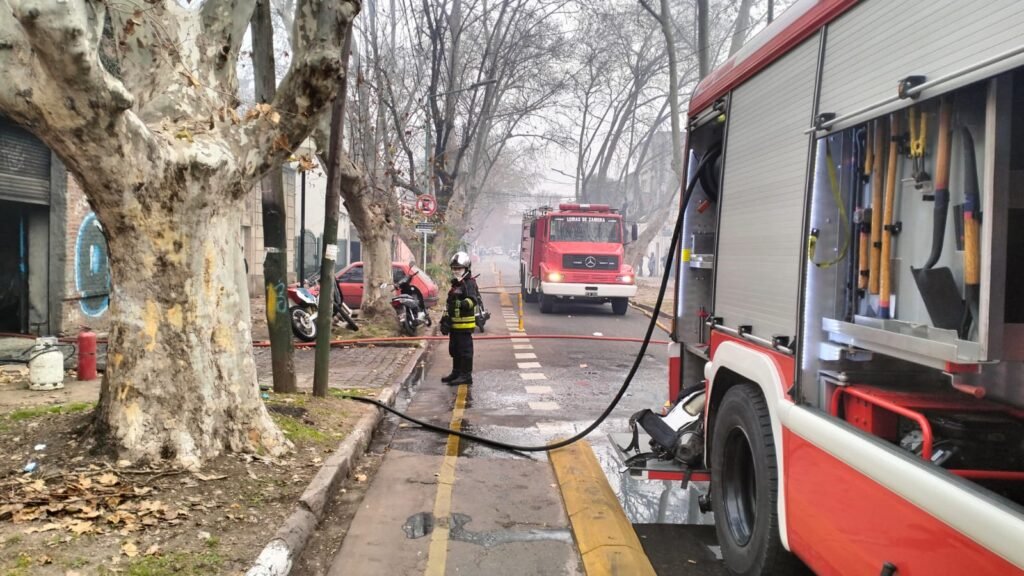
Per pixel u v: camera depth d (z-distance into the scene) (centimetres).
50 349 827
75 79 393
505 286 3569
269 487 496
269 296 779
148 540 397
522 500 543
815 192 327
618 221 2189
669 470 493
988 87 240
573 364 1216
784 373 352
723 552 422
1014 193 242
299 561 426
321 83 527
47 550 373
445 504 530
